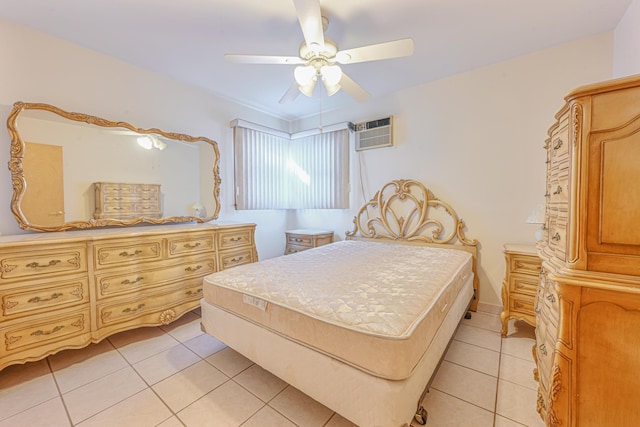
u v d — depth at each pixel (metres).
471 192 2.78
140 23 1.98
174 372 1.75
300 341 1.35
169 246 2.33
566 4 1.80
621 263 0.91
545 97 2.38
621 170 0.90
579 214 0.97
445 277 1.79
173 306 2.34
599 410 0.94
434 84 2.96
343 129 3.65
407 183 3.14
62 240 1.75
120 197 2.50
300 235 3.79
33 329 1.65
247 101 3.57
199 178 3.13
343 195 3.70
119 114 2.51
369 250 2.73
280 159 4.12
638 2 1.69
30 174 2.02
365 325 1.16
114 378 1.68
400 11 1.85
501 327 2.32
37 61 2.06
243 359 1.90
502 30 2.09
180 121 2.98
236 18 1.93
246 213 3.74
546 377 1.16
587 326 0.95
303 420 1.35
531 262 2.06
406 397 1.07
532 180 2.47
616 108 0.90
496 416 1.35
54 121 2.13
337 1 1.75
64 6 1.79
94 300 1.90
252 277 1.80
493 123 2.63
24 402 1.47
